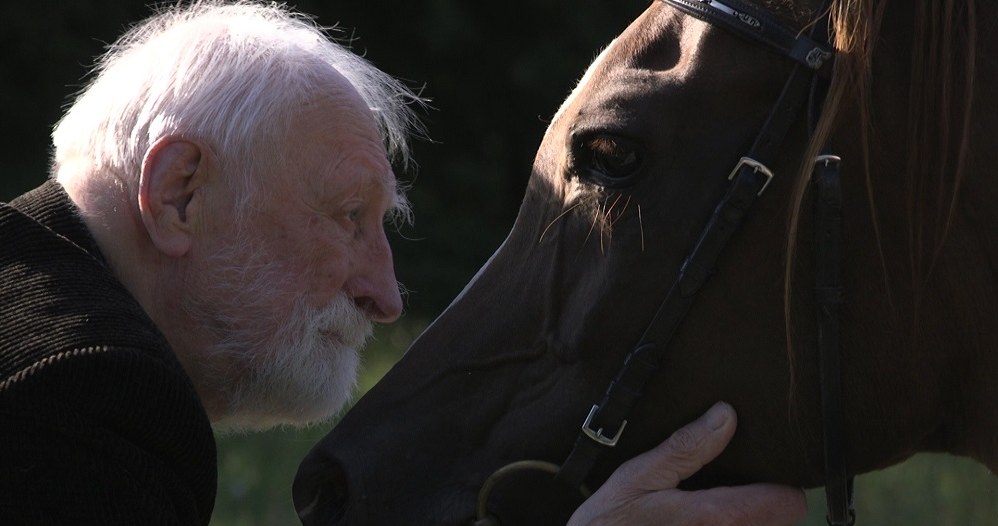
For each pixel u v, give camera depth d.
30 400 2.61
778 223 3.09
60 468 2.61
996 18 3.02
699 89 3.14
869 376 3.09
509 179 20.00
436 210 18.70
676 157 3.14
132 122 3.17
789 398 3.11
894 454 3.19
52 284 2.80
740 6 3.15
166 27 3.44
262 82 3.21
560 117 3.38
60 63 17.59
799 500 3.21
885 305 3.06
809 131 3.06
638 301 3.15
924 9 3.03
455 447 3.37
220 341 3.23
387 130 3.78
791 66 3.11
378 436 3.41
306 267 3.26
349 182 3.28
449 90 19.91
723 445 3.12
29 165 17.14
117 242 3.16
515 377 3.35
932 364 3.10
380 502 3.35
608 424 3.18
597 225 3.21
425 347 3.48
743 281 3.11
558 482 3.24
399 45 19.81
